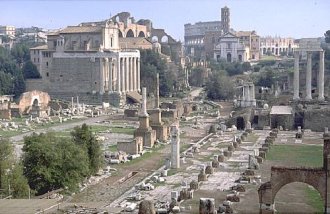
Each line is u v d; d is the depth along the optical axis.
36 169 79.00
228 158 107.25
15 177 74.50
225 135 146.00
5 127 162.88
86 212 61.09
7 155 77.94
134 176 98.62
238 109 185.38
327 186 62.81
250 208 68.81
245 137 136.75
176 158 101.81
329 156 62.78
